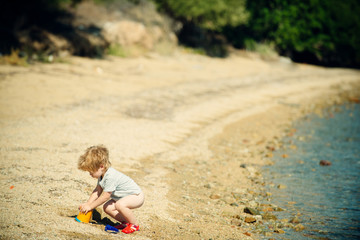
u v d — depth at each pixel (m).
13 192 5.18
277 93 19.44
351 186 7.69
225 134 11.66
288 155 10.03
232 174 8.20
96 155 4.18
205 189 7.07
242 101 16.53
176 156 8.84
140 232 4.64
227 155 9.62
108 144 8.50
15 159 6.64
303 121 14.53
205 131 11.58
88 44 19.84
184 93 16.20
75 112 11.11
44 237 3.91
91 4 23.50
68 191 5.53
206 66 23.94
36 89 13.11
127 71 18.80
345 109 17.53
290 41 33.00
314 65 34.22
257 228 5.48
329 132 12.94
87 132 9.19
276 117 14.79
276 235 5.26
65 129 9.20
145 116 11.91
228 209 6.17
